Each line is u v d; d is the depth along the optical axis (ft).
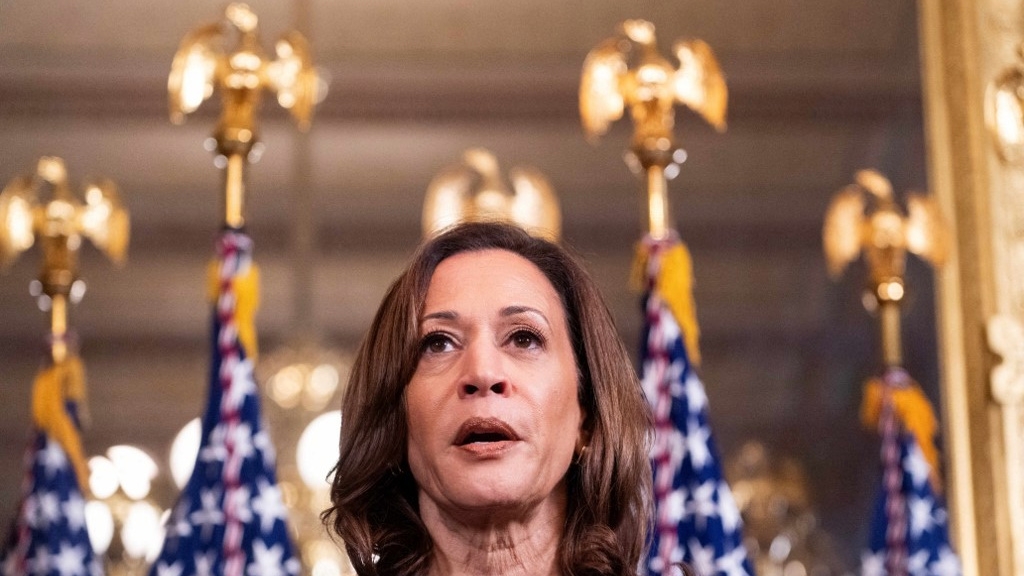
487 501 9.44
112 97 48.19
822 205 54.19
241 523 21.76
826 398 58.70
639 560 10.25
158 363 59.93
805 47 46.52
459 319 9.96
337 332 57.88
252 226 55.16
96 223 25.61
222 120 23.11
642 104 22.81
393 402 10.02
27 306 56.29
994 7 27.12
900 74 47.39
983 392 25.63
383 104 49.75
